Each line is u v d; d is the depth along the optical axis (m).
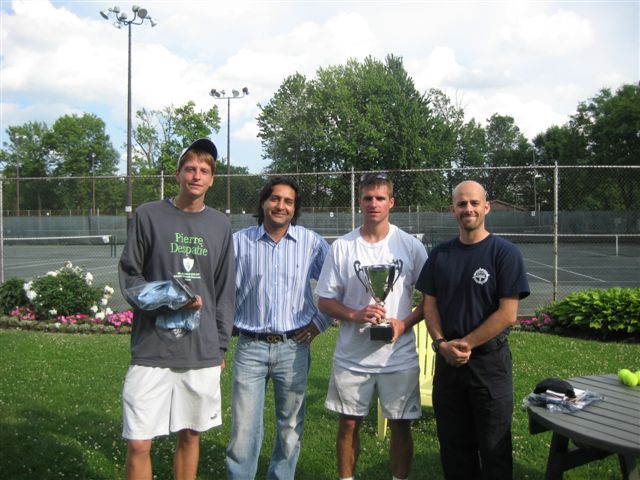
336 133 48.38
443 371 3.19
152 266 3.04
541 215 30.23
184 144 44.91
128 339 8.48
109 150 74.62
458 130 63.88
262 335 3.44
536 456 4.21
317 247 3.66
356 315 3.30
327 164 50.19
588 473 3.97
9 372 6.43
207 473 4.01
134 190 33.97
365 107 48.34
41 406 5.27
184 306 2.94
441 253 3.24
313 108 49.94
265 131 53.84
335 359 3.47
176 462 3.21
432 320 3.22
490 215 30.62
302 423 3.55
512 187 31.05
